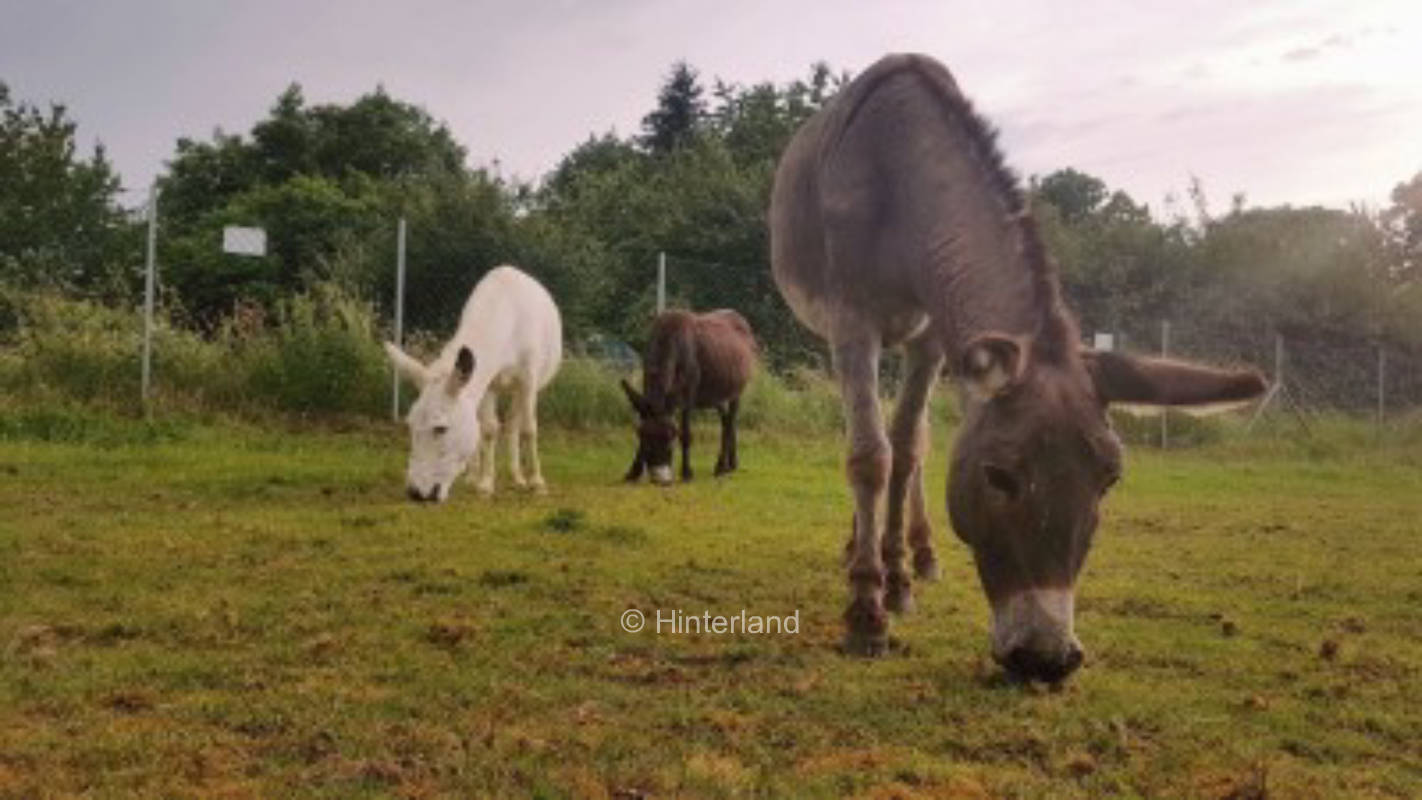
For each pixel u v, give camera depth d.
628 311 25.09
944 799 3.24
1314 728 4.04
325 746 3.51
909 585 5.68
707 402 12.23
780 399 17.59
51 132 17.19
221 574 6.03
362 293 17.78
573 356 17.25
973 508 3.80
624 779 3.29
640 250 27.31
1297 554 8.17
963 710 4.05
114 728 3.61
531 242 19.72
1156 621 5.75
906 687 4.32
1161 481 14.20
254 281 24.02
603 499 9.77
